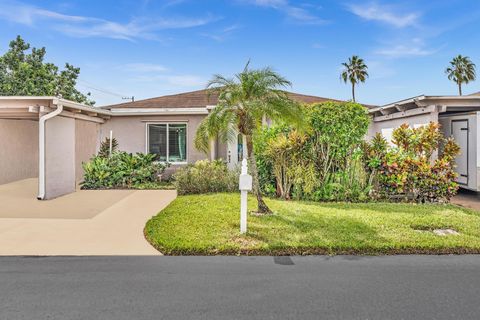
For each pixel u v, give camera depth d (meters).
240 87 7.59
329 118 9.77
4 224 7.71
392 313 3.73
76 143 15.61
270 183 10.63
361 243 5.97
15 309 3.81
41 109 10.62
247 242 6.10
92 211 9.16
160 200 10.82
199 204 9.34
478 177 10.84
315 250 5.79
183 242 6.03
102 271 4.95
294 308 3.84
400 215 8.05
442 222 7.43
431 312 3.76
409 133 10.09
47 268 5.07
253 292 4.25
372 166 9.87
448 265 5.20
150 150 15.48
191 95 17.53
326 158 9.96
